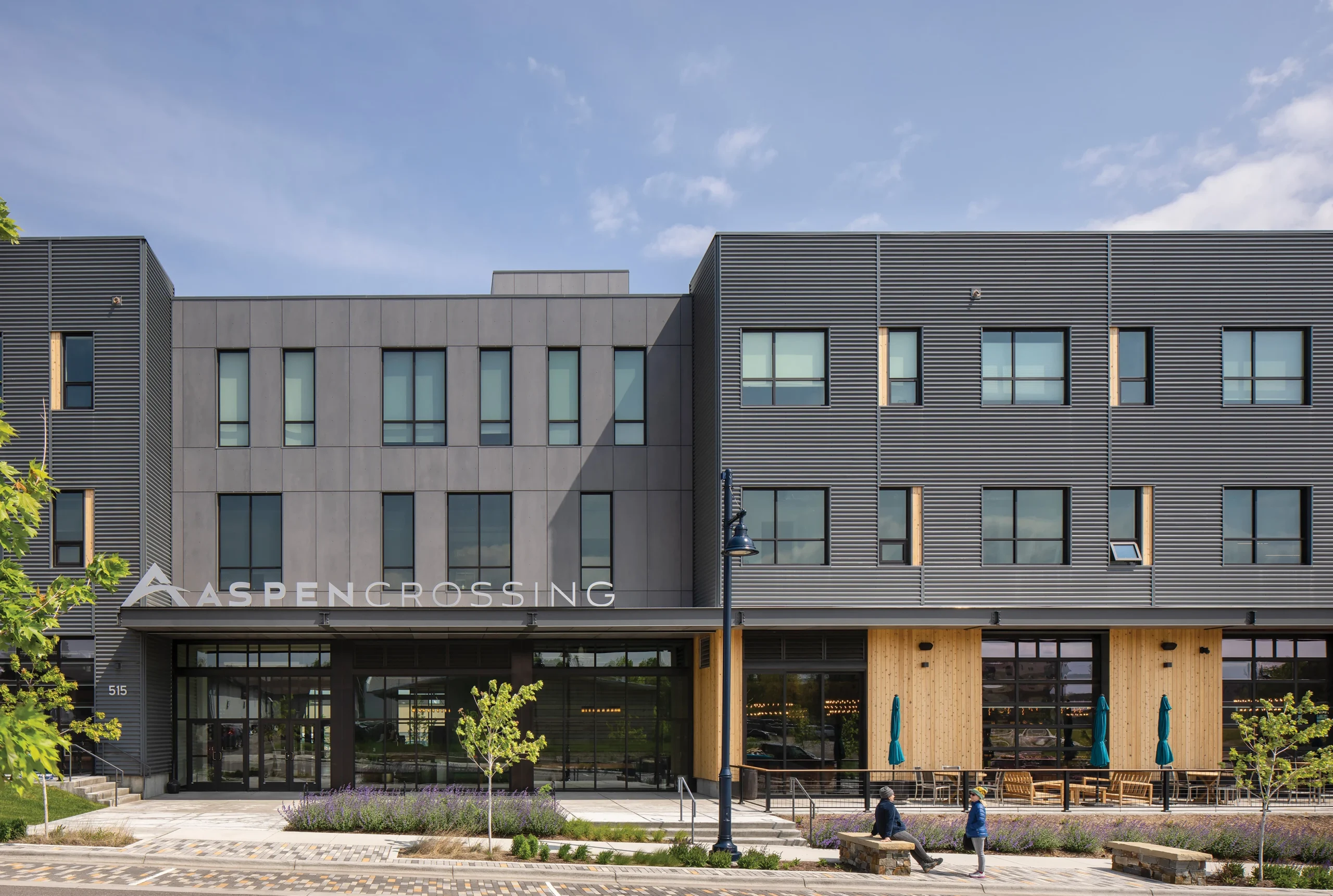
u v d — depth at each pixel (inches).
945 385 1067.3
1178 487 1071.6
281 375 1138.7
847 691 1046.4
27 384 1045.8
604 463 1147.3
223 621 991.0
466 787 1046.4
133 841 717.9
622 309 1166.3
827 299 1064.2
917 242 1077.1
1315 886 712.4
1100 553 1062.4
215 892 557.6
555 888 615.2
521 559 1128.2
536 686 754.2
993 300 1074.7
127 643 1020.5
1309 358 1088.8
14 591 429.7
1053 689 1061.8
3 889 548.1
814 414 1053.2
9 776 399.9
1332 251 1093.1
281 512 1123.9
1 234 464.4
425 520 1127.0
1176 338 1081.4
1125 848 745.6
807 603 1036.5
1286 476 1075.9
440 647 1131.3
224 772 1117.7
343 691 1086.4
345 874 633.0
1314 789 1026.7
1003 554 1063.0
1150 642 1059.3
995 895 661.9
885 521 1058.7
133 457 1040.2
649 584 1138.0
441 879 628.7
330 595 1111.6
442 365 1153.4
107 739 1010.7
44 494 452.4
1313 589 1069.1
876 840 719.1
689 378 1162.0
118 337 1050.1
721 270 1060.5
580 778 1135.0
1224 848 810.8
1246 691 1079.0
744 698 1036.5
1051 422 1070.4
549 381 1155.9
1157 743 1045.2
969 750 1034.1
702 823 866.1
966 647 1046.4
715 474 1053.8
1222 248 1089.4
